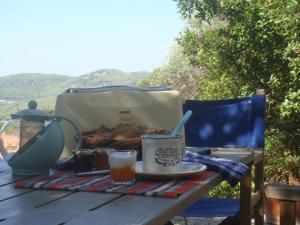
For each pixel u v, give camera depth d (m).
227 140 2.75
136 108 1.87
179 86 8.54
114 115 1.87
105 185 1.38
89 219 1.01
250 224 2.26
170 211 1.13
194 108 2.85
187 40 5.30
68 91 1.94
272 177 4.91
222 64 4.80
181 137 1.54
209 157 1.85
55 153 1.59
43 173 1.60
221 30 4.68
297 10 4.00
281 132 4.65
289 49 4.03
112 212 1.07
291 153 4.71
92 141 1.75
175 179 1.46
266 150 4.70
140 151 1.75
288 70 4.46
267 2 4.30
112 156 1.39
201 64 5.35
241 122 2.72
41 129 1.58
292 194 2.50
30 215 1.06
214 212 2.50
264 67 4.62
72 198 1.24
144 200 1.20
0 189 1.37
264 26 4.29
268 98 4.66
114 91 1.89
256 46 4.50
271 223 2.81
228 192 4.39
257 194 2.53
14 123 1.59
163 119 1.86
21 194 1.30
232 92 4.85
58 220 1.01
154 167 1.45
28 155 1.55
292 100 4.11
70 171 1.67
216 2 4.84
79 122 1.85
